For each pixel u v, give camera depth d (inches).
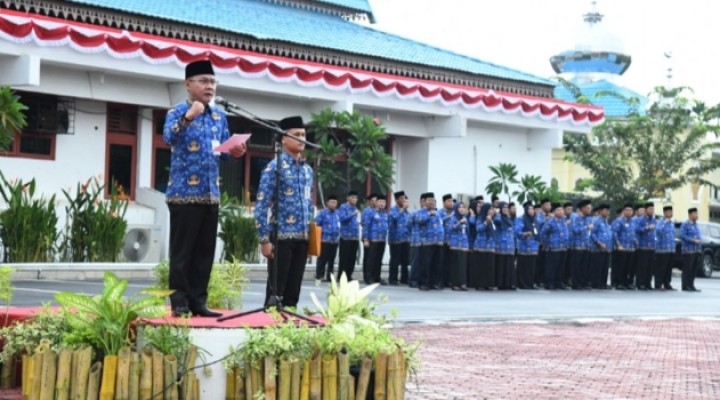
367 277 986.1
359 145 1049.5
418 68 1227.9
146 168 1002.1
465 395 397.1
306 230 441.4
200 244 367.9
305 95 1060.5
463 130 1210.0
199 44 971.3
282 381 319.3
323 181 1039.6
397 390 329.1
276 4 1242.0
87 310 320.5
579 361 504.4
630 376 464.8
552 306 807.1
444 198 992.9
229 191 1073.5
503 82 1322.6
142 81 972.6
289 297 442.0
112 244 893.2
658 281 1126.4
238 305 432.5
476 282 989.2
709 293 1087.0
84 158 960.3
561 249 1053.8
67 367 310.5
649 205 1116.5
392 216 998.4
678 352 557.6
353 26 1299.2
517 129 1347.2
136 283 806.5
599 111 1385.3
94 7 952.9
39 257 847.7
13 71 863.1
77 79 927.0
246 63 995.9
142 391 311.1
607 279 1116.5
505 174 1243.2
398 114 1201.4
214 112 370.6
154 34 999.6
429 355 498.9
